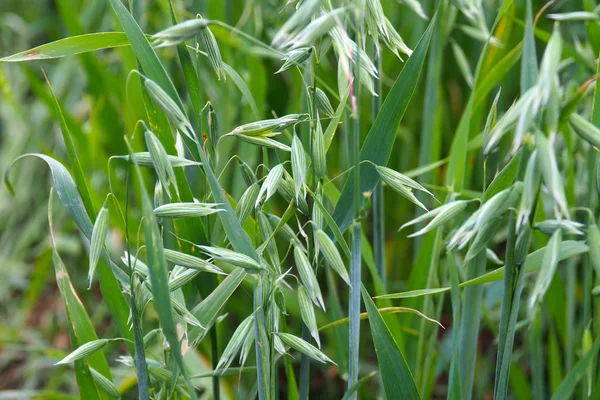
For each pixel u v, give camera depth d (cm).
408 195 61
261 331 61
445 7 77
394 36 61
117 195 89
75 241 116
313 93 62
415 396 63
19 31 147
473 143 75
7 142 132
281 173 60
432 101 78
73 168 66
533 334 75
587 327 68
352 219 64
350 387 62
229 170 90
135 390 96
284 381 99
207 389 80
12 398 86
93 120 92
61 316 117
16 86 138
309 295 61
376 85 71
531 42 65
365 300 62
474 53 92
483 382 85
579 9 89
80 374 66
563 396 65
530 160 55
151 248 57
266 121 61
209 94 95
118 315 67
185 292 67
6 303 123
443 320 102
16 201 129
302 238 94
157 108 65
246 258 60
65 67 127
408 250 98
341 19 57
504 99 93
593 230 59
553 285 75
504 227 87
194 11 89
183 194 66
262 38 96
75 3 134
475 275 69
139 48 63
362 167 63
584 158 77
